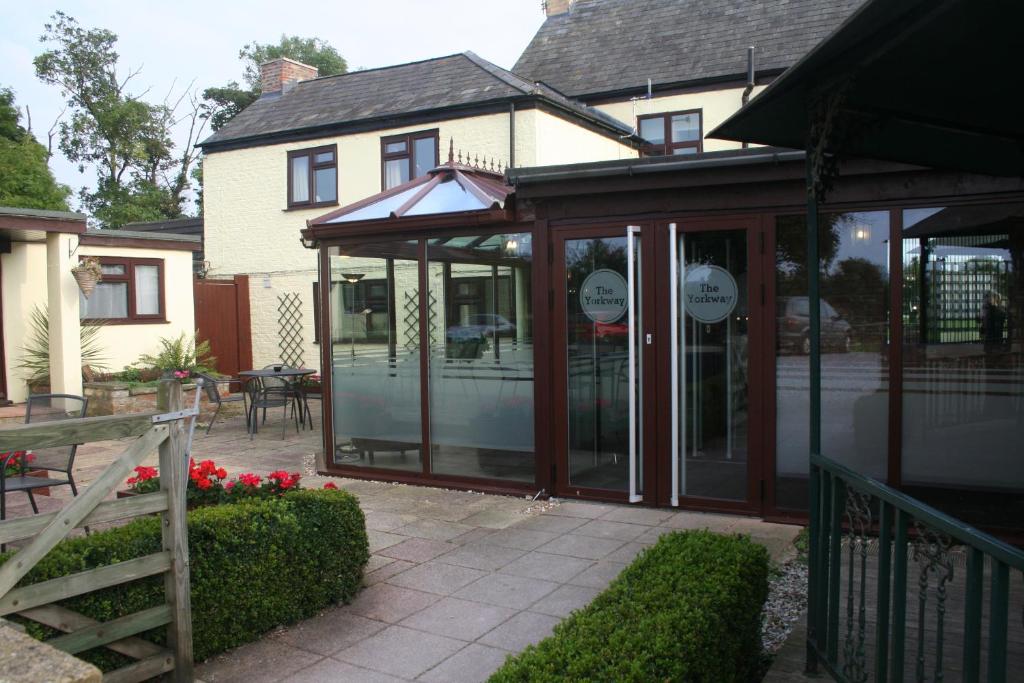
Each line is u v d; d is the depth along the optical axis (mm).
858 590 4176
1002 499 5180
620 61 15656
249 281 15695
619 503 6309
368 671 3537
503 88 12758
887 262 5395
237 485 4715
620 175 5941
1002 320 5145
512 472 6789
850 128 3656
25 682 1740
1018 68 3096
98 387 11453
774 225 5676
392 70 15422
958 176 5148
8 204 19578
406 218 6918
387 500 6633
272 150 15266
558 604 4273
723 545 3623
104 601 3262
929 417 5355
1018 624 3652
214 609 3680
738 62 14344
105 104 29375
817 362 3439
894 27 2615
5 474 5238
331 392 7809
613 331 6270
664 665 2543
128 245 12992
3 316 11625
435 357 7129
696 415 6039
